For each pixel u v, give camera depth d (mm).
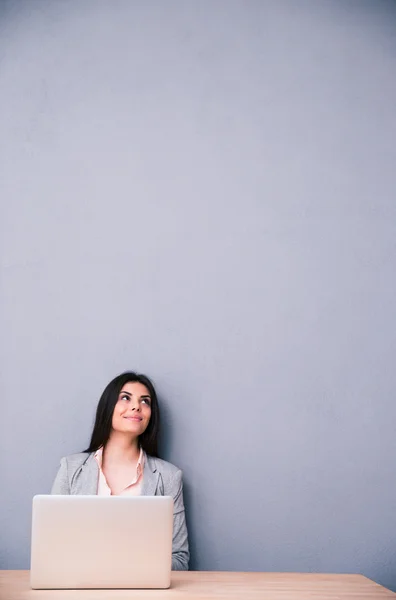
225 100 3195
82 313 2998
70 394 2941
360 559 2895
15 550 2826
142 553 1969
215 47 3234
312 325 3047
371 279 3102
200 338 3006
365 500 2938
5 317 2977
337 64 3260
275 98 3213
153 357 2982
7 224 3041
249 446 2947
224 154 3150
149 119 3160
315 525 2908
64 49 3189
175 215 3090
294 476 2936
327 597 1934
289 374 3004
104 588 1941
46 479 2883
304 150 3180
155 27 3238
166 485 2730
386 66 3275
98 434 2795
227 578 2184
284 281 3072
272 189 3137
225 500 2906
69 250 3041
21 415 2918
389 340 3064
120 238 3061
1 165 3082
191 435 2943
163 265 3051
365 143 3207
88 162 3113
